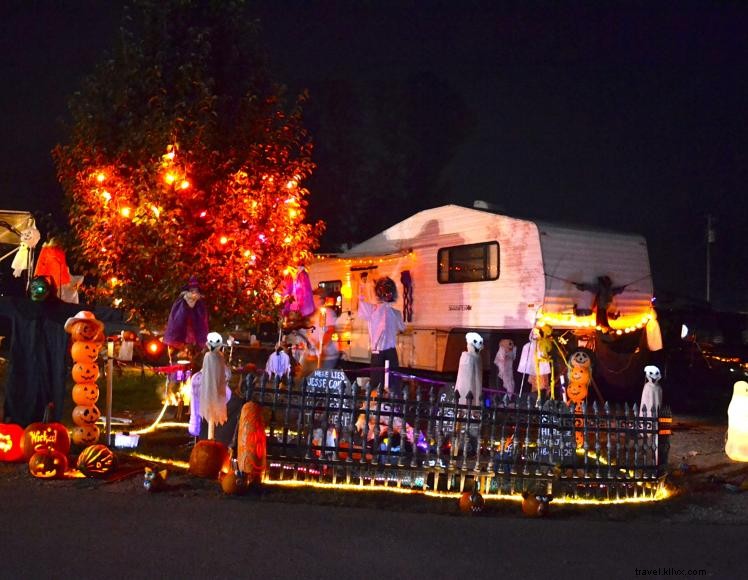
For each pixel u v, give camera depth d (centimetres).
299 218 1271
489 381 1722
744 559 672
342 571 577
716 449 1257
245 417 791
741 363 2484
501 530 721
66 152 1185
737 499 921
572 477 875
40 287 907
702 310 2723
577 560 644
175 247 1117
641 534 739
